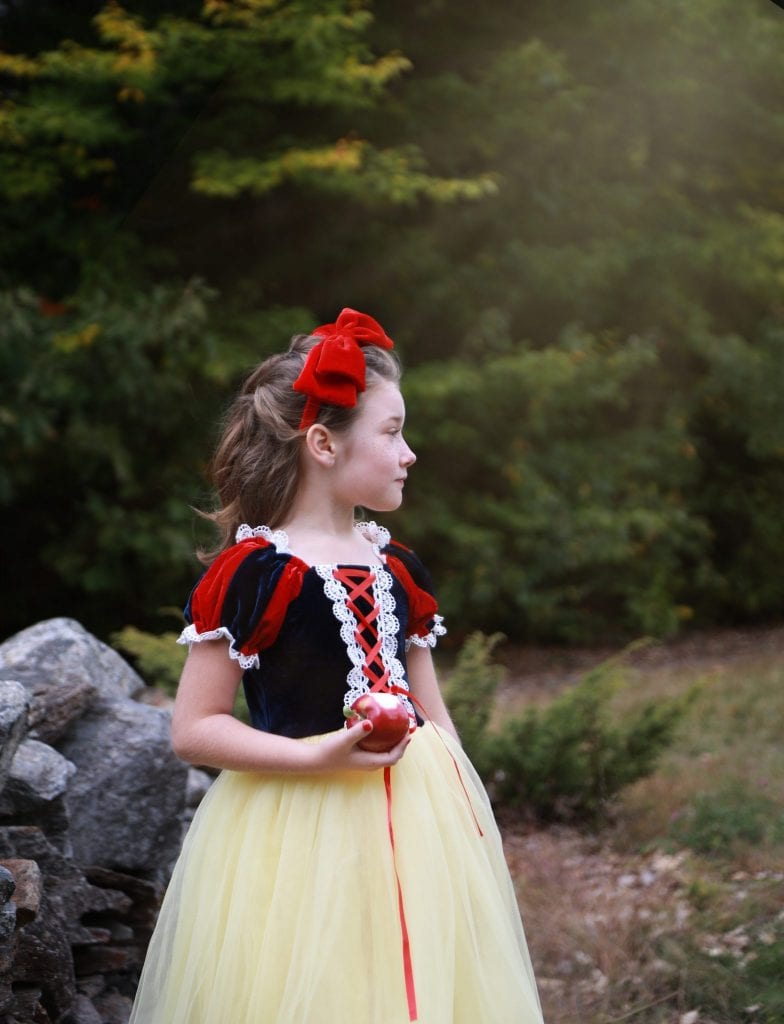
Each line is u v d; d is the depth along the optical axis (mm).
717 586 10438
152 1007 1913
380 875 1823
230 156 8938
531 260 10172
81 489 8734
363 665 1942
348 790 1872
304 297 10062
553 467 10102
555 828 4652
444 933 1811
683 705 4883
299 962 1752
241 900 1824
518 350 10195
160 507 8672
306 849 1835
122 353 7984
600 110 10266
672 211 10570
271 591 1905
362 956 1769
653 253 10398
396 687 1973
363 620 1980
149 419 8281
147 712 3088
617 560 9969
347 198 9727
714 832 4363
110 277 8383
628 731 4797
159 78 8062
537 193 10188
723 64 10164
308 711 1917
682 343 10797
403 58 9055
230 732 1870
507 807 4758
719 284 10891
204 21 8227
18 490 8445
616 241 10430
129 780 2953
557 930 3525
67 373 7848
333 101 8828
